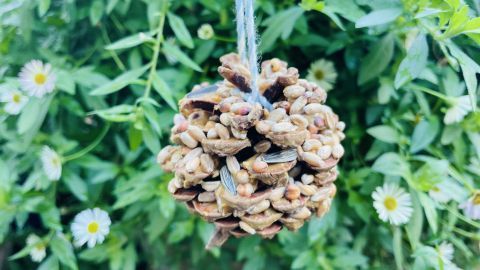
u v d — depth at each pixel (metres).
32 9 0.22
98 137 0.23
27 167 0.22
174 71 0.22
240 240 0.26
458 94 0.19
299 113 0.13
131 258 0.25
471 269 0.22
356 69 0.21
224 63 0.13
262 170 0.12
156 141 0.19
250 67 0.13
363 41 0.21
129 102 0.23
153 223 0.23
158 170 0.21
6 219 0.21
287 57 0.23
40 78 0.20
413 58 0.16
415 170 0.21
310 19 0.22
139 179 0.21
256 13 0.22
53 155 0.21
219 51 0.22
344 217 0.23
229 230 0.13
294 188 0.12
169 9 0.21
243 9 0.13
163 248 0.26
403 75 0.16
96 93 0.17
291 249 0.23
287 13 0.19
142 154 0.24
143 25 0.23
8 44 0.22
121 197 0.22
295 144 0.12
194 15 0.23
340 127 0.14
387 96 0.20
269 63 0.14
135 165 0.24
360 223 0.24
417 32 0.19
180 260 0.29
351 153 0.23
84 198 0.22
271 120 0.12
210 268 0.29
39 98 0.20
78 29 0.23
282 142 0.12
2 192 0.20
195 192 0.13
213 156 0.13
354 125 0.22
